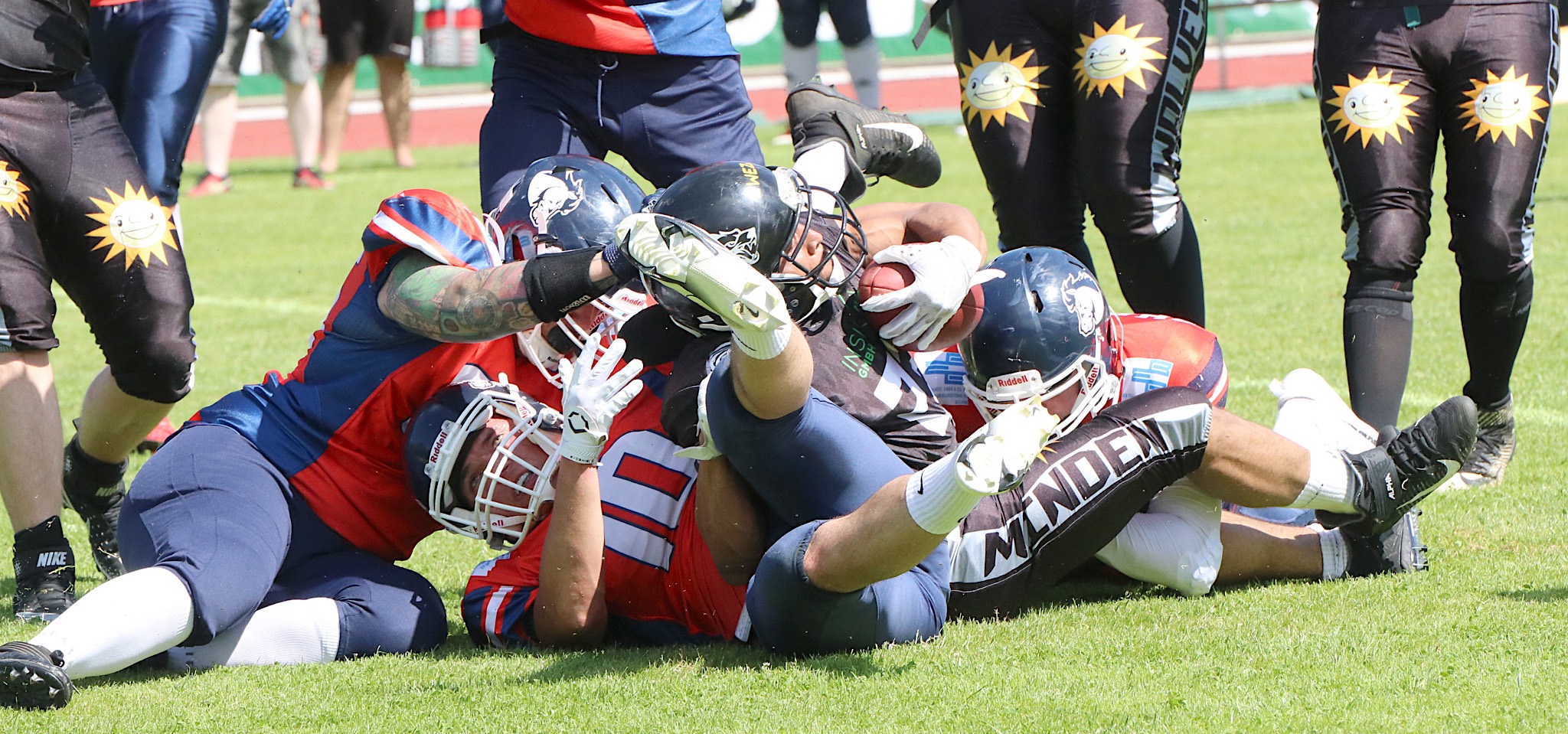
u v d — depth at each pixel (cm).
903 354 1150
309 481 1178
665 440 1168
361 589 1152
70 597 1277
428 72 8206
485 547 1499
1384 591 1172
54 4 1295
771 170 1070
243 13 2805
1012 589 1130
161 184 1692
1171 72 1540
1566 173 4275
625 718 945
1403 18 1473
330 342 1198
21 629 1215
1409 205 1474
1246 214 3772
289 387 1208
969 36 1616
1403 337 1464
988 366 1151
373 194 4734
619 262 1059
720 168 1047
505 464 1118
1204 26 1586
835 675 1011
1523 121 1458
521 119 1567
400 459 1188
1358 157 1484
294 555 1179
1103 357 1184
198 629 1074
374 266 1160
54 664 1000
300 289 3272
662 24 1545
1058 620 1138
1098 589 1248
